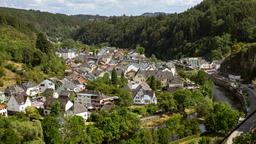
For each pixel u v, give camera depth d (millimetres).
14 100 141625
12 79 188750
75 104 136875
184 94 152375
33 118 132375
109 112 130500
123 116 118938
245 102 163500
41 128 102688
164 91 184875
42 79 199375
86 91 159500
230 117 120500
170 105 149500
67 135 103625
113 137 111062
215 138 114250
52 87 180375
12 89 166000
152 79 190125
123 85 187500
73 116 114188
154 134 105500
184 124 121312
